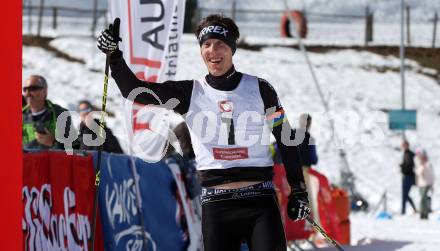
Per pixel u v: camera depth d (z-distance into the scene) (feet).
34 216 36.04
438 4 369.09
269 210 28.58
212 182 28.94
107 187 42.68
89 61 208.13
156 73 46.01
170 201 51.13
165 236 49.75
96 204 29.48
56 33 241.96
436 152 175.22
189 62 215.92
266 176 29.04
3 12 24.50
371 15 270.46
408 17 270.05
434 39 257.14
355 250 63.46
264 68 221.05
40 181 36.78
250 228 28.68
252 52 236.84
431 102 206.69
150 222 47.93
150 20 45.65
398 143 175.83
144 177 47.98
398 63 236.02
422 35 296.10
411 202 123.44
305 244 66.64
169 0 46.21
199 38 29.27
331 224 66.39
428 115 197.67
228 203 28.68
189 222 53.78
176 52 46.96
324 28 330.13
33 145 47.80
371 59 238.07
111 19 44.60
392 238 75.72
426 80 223.10
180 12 46.78
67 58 209.87
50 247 37.24
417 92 212.84
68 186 39.06
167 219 50.39
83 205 40.29
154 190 49.08
